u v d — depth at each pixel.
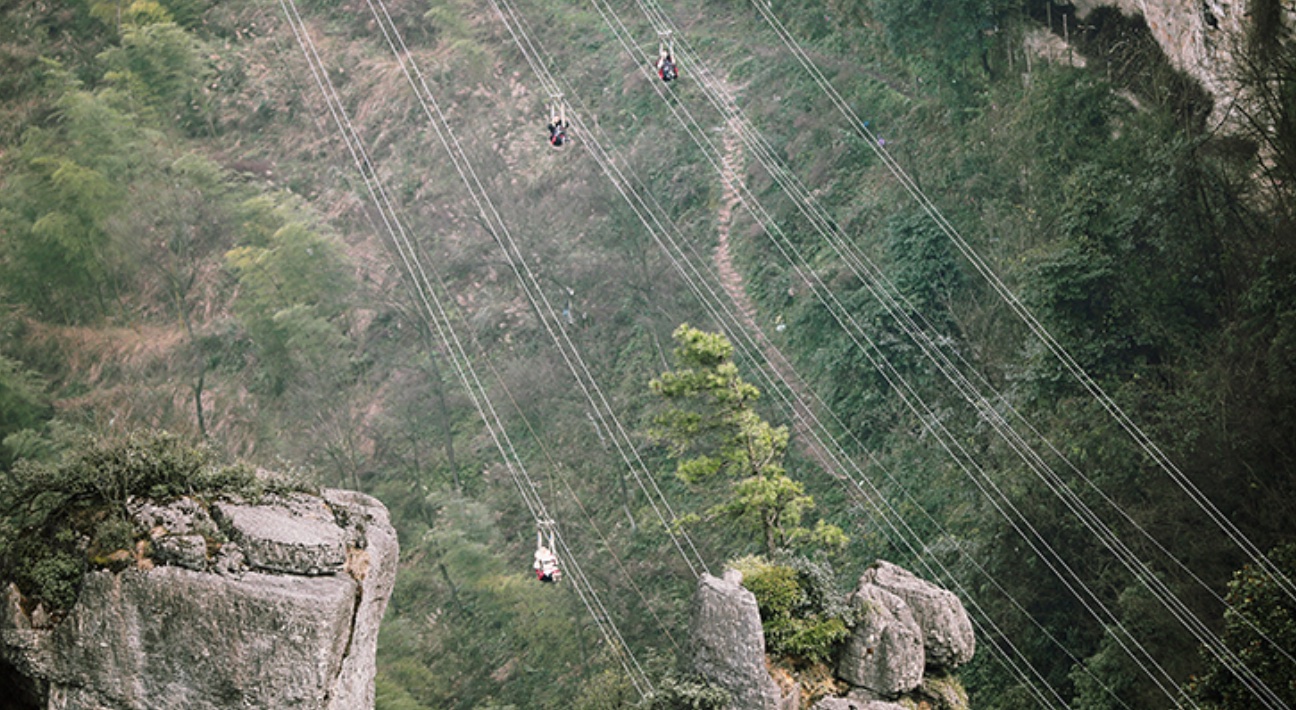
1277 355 55.09
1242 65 59.28
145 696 23.41
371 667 25.53
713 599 35.56
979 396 65.44
